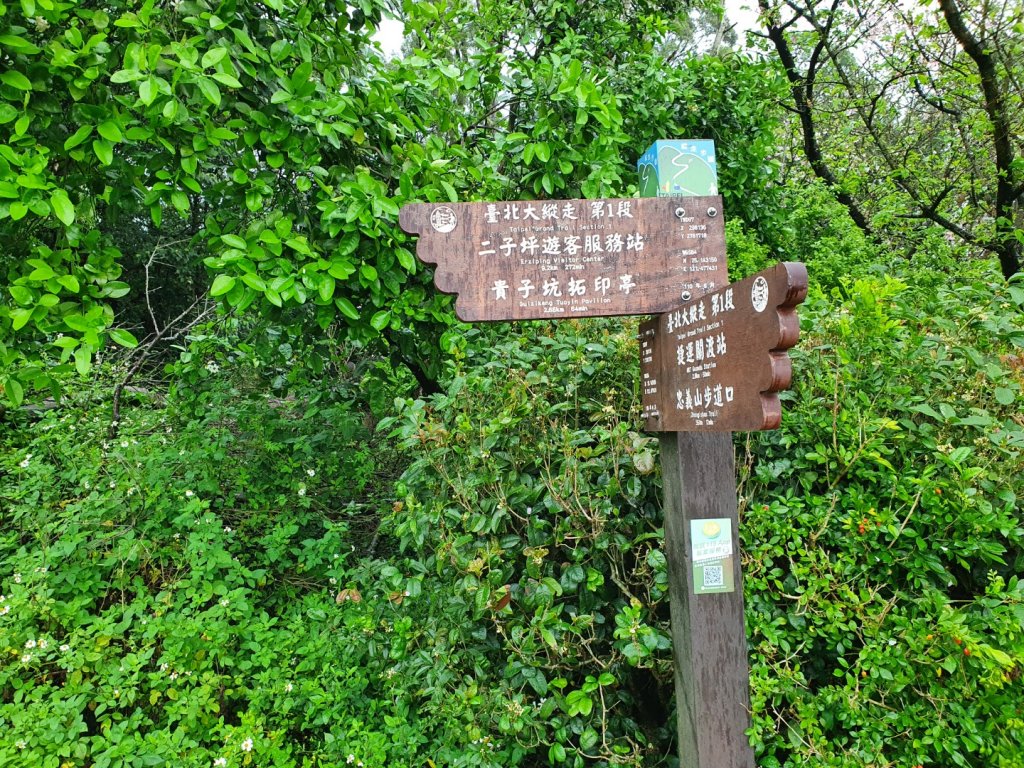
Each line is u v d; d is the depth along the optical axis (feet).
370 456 12.20
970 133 21.08
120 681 7.36
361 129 7.34
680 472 5.23
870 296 6.43
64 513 9.20
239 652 8.21
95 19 5.99
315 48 7.54
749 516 6.22
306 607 9.29
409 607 7.18
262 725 7.29
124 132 6.02
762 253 12.78
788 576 6.13
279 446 10.70
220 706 7.85
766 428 3.74
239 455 11.14
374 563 8.30
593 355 7.16
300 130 7.23
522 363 6.81
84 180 6.74
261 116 6.78
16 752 6.57
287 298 6.51
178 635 7.67
